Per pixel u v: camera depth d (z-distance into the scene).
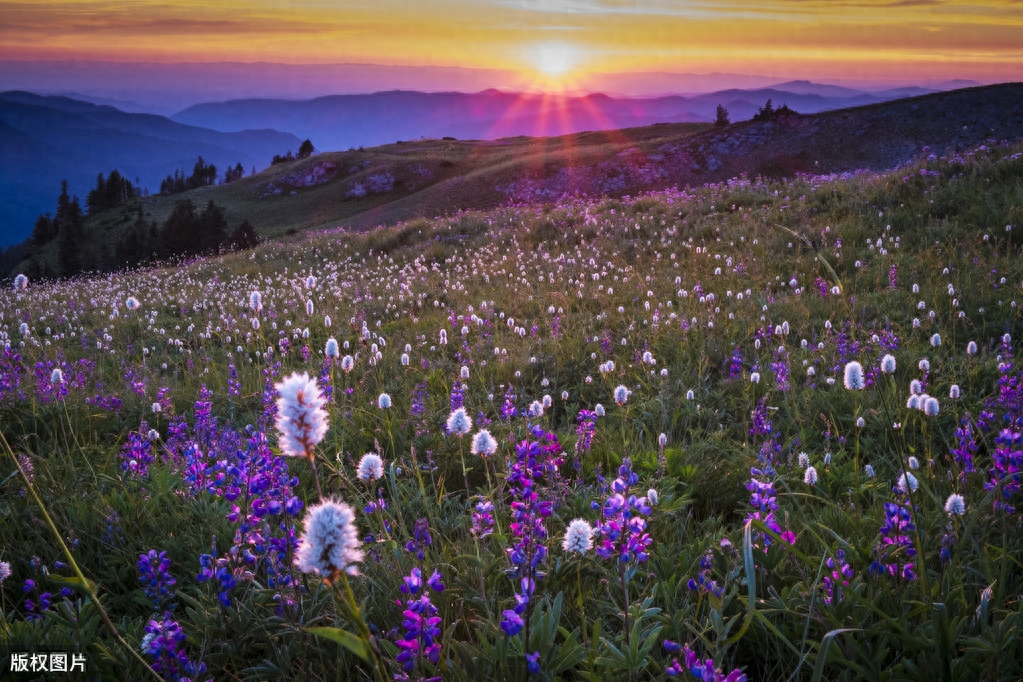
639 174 74.56
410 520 4.39
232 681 3.14
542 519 3.72
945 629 2.78
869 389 6.49
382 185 114.44
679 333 8.96
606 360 8.41
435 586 2.53
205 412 6.36
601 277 13.78
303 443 1.88
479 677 2.76
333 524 1.72
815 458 5.27
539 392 7.66
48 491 5.09
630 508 2.79
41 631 3.35
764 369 7.48
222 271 23.20
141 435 5.84
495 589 3.39
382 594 3.35
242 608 3.33
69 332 13.72
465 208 79.06
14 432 7.03
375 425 6.31
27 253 150.00
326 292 15.74
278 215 115.06
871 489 4.52
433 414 6.45
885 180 18.55
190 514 4.55
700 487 4.89
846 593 3.00
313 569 1.72
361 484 5.02
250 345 10.95
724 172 71.44
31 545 4.30
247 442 5.54
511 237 21.14
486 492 4.63
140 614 3.76
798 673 2.97
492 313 11.37
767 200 20.34
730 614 3.20
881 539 3.54
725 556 3.46
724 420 6.62
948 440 5.44
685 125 118.88
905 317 8.72
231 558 3.40
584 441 5.11
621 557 2.71
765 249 14.04
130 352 11.52
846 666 2.93
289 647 3.14
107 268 102.31
